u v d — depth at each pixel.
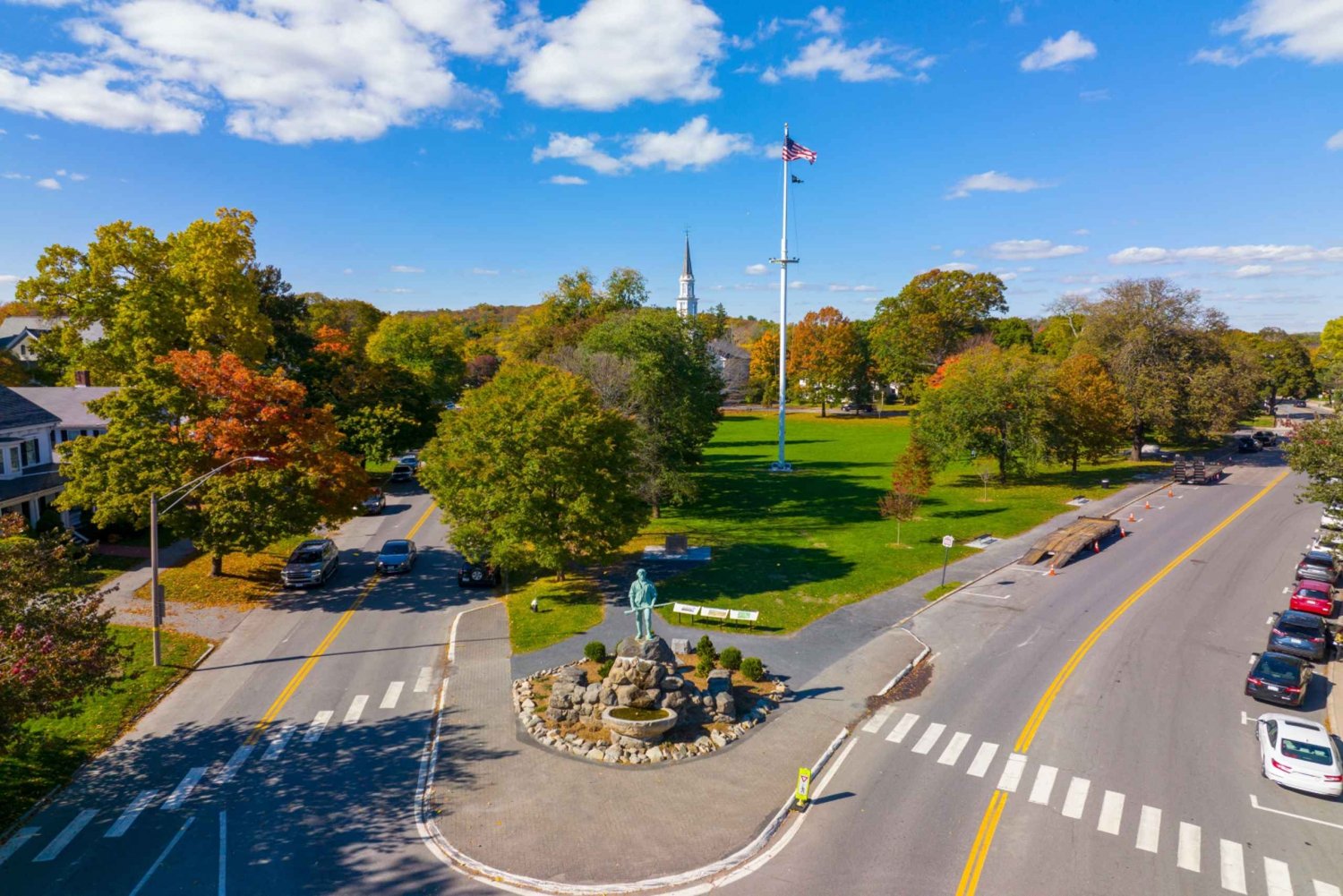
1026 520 53.72
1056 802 20.27
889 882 17.17
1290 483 64.88
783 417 76.12
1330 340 125.50
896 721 24.86
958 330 118.00
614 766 22.23
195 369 37.06
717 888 17.08
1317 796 20.64
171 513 35.19
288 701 26.66
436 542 49.34
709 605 35.66
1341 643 31.03
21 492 43.19
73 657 19.64
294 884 17.16
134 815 19.92
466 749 23.27
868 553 45.16
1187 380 73.31
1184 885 17.00
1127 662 29.58
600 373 53.66
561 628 32.88
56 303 54.06
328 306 134.00
